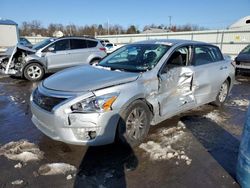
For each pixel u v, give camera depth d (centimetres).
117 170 280
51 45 852
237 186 254
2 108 508
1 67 874
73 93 290
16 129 395
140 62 385
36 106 314
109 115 293
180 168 286
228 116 472
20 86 738
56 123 287
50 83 329
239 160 249
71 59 880
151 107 349
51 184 254
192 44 440
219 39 1956
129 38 2647
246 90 732
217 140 363
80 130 286
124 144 320
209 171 281
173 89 384
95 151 321
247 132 239
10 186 250
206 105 544
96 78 325
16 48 814
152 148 330
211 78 461
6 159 299
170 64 392
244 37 1819
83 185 253
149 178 266
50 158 303
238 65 960
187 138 366
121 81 316
